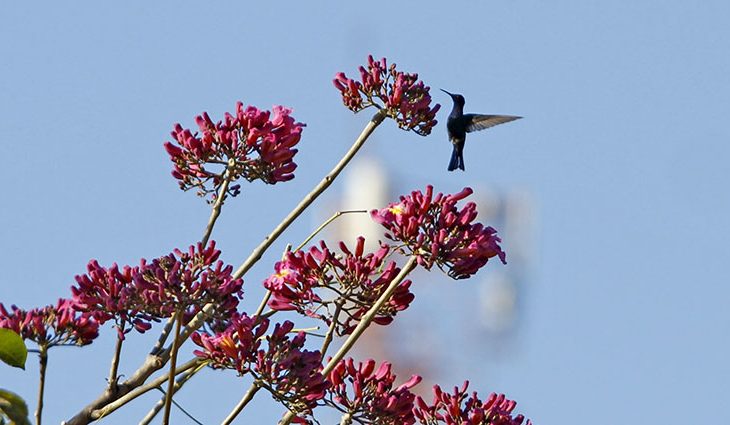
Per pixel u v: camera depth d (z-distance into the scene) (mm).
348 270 11430
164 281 10625
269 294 11516
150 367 10727
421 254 11320
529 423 11797
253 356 10617
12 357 10125
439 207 11461
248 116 12484
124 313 10688
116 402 10461
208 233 12055
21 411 9750
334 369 11383
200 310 10922
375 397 11375
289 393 10648
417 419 11656
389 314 11453
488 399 11742
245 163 12352
